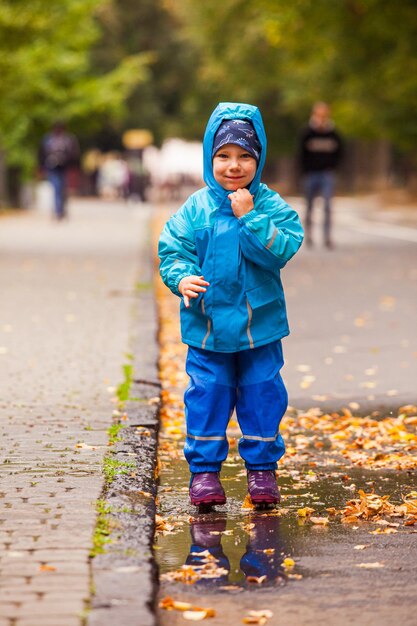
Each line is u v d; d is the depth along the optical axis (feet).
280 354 28.17
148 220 168.35
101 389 40.45
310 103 264.31
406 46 145.79
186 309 27.68
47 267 88.58
